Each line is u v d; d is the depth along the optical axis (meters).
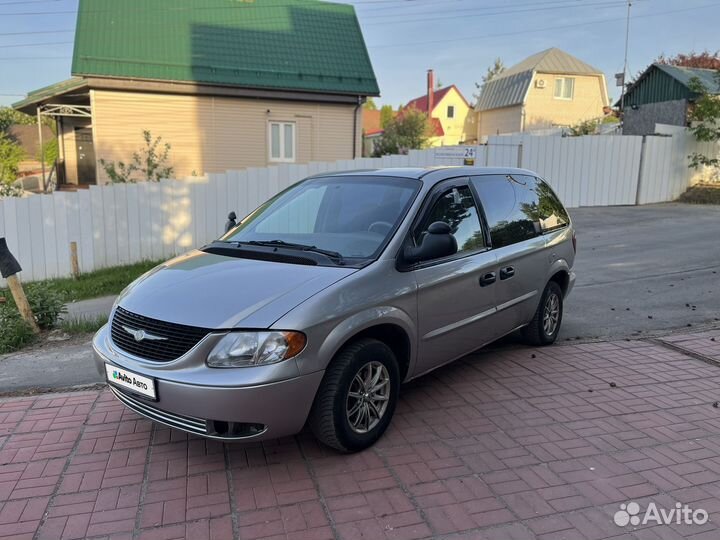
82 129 21.20
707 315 6.98
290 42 20.66
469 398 4.61
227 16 20.56
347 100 20.14
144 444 3.92
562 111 39.00
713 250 10.92
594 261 10.34
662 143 18.19
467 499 3.26
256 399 3.15
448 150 14.91
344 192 4.63
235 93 18.80
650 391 4.76
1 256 6.42
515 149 16.27
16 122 47.56
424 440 3.93
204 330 3.24
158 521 3.10
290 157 20.14
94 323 6.94
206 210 11.98
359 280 3.61
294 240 4.35
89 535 2.99
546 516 3.12
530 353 5.69
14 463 3.70
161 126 18.36
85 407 4.54
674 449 3.82
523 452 3.77
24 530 3.04
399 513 3.14
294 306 3.32
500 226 5.00
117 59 17.88
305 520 3.09
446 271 4.23
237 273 3.75
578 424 4.16
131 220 11.30
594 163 17.38
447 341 4.37
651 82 24.16
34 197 10.23
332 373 3.48
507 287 4.96
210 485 3.42
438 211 4.37
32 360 5.79
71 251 10.39
